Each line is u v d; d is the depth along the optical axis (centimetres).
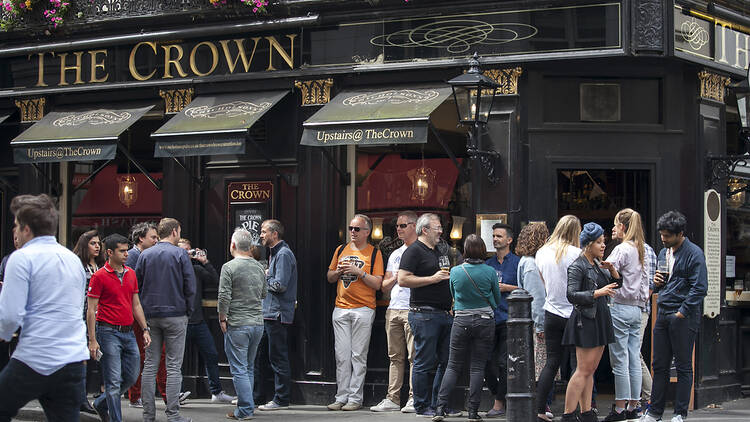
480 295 880
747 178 1113
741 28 1061
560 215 1116
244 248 948
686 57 983
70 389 578
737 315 1092
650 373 983
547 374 834
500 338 929
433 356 928
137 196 1221
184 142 1030
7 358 1214
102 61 1172
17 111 1238
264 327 1018
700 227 1007
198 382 1109
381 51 1040
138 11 1146
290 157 1086
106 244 841
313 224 1063
